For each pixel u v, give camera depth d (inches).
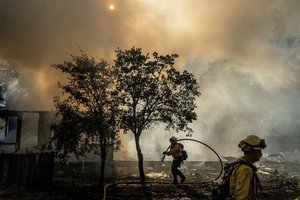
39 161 536.4
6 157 556.1
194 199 428.5
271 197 442.3
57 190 502.3
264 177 680.4
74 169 777.6
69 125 556.4
